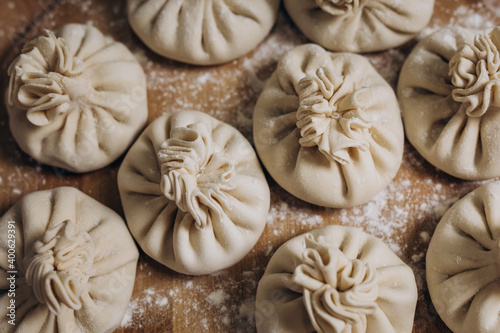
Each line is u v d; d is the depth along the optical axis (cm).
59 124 30
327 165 29
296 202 30
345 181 29
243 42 32
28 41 31
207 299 29
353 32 32
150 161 30
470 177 30
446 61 31
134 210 29
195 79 33
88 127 30
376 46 32
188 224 28
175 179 27
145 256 30
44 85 28
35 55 29
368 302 25
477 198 29
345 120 28
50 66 29
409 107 31
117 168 31
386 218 30
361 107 28
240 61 33
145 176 30
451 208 29
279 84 31
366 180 29
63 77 29
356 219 30
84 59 31
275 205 30
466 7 33
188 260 28
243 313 29
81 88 29
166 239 29
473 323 27
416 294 28
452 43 31
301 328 27
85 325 28
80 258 27
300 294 28
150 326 29
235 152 30
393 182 31
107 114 30
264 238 30
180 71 33
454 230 29
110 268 28
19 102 29
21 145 30
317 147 29
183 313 29
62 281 25
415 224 30
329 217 30
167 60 33
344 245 28
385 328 27
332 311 25
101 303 28
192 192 27
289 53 31
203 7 32
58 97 28
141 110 31
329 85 28
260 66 33
